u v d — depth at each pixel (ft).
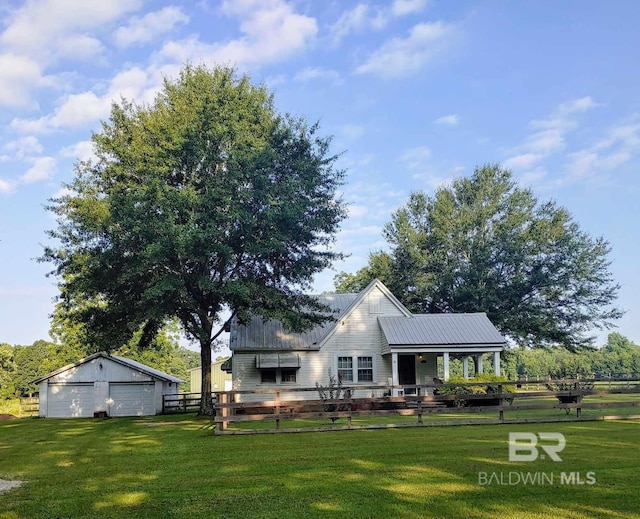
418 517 23.99
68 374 116.16
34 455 47.75
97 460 42.83
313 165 88.07
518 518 23.40
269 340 103.35
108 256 77.56
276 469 35.55
